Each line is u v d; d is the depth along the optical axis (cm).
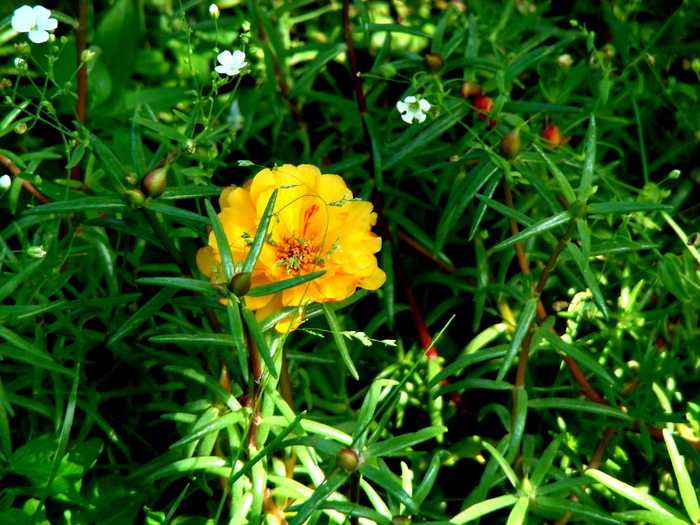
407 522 20
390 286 29
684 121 31
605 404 25
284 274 21
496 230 31
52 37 23
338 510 20
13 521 24
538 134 29
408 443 19
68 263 28
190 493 25
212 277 22
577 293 29
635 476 27
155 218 21
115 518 25
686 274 27
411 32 31
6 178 23
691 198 31
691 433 27
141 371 27
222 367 25
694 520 20
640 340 28
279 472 23
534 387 27
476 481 28
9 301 26
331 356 29
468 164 29
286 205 22
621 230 27
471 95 25
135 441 27
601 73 31
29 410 25
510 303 30
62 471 24
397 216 30
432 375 29
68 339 26
